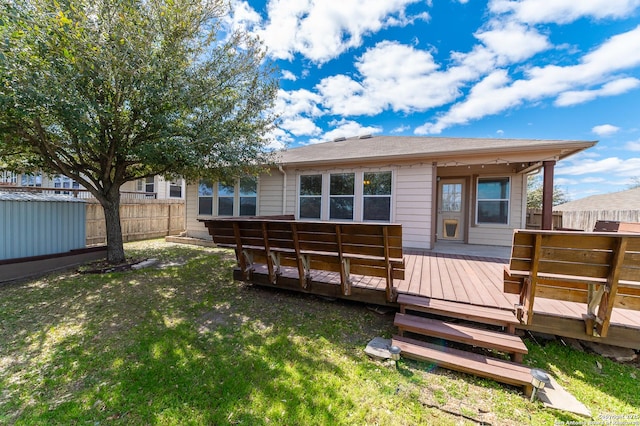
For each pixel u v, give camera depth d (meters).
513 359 2.47
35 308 3.77
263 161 7.35
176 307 3.83
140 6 4.54
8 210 5.21
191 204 10.16
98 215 8.37
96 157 5.98
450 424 1.87
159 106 5.11
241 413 1.93
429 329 2.74
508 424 1.87
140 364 2.49
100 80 4.38
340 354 2.70
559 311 2.80
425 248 6.79
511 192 7.43
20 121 4.29
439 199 8.49
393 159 6.82
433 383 2.28
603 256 2.27
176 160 5.62
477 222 7.81
